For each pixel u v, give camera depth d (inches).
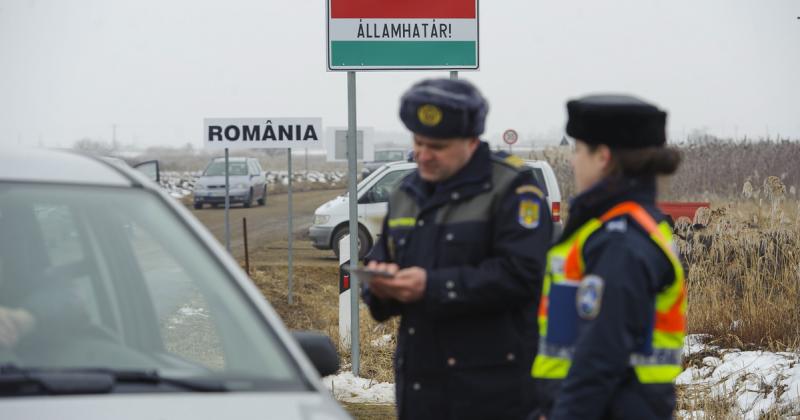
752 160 2124.8
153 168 514.9
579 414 292.7
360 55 800.9
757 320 884.0
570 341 310.5
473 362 342.0
